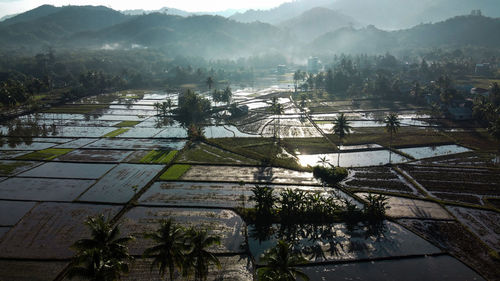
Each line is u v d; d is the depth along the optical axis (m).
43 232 60.12
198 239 40.53
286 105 189.00
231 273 50.19
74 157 99.94
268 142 115.31
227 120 154.00
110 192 76.31
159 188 78.56
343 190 76.75
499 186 78.00
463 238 58.56
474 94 184.00
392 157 100.12
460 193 75.12
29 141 117.19
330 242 58.28
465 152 101.31
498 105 154.00
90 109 178.88
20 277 48.81
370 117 154.62
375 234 60.53
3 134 125.75
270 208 67.56
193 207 69.38
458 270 51.06
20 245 56.28
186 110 158.62
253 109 177.38
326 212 65.56
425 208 68.75
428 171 87.69
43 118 156.62
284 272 38.09
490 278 48.81
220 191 77.00
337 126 96.75
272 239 59.31
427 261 53.16
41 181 82.44
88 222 40.06
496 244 56.62
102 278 33.53
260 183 81.19
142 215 66.06
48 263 51.84
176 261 38.62
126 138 121.44
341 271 50.94
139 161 96.62
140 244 56.34
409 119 148.38
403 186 78.75
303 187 79.38
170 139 120.75
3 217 65.38
